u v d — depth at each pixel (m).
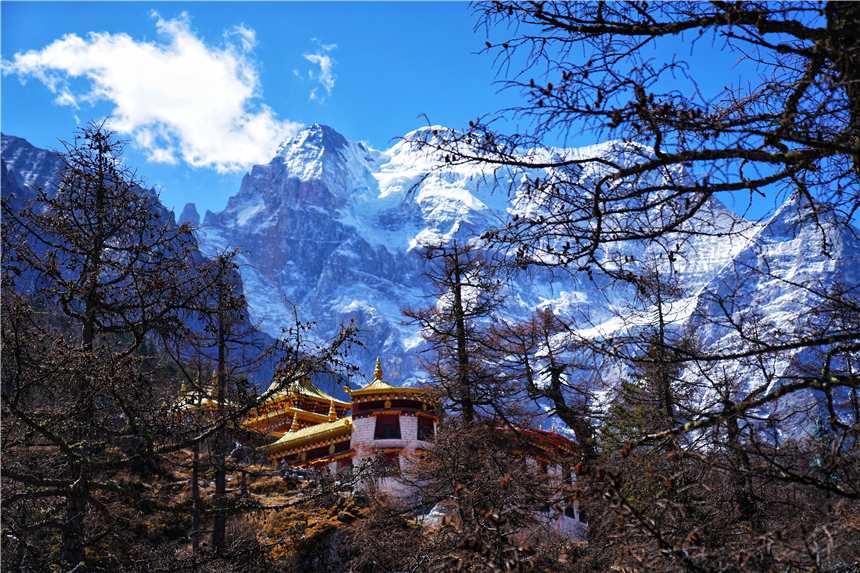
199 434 15.82
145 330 15.05
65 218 16.25
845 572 6.79
